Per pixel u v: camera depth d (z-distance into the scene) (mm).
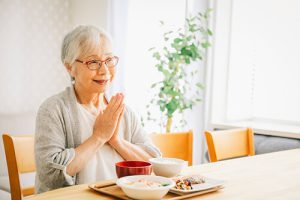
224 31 3400
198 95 3377
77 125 1420
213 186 1168
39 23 3832
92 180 1387
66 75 4047
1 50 3561
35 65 3811
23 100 3713
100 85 1423
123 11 3600
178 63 3012
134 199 1030
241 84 3553
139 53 3604
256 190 1193
